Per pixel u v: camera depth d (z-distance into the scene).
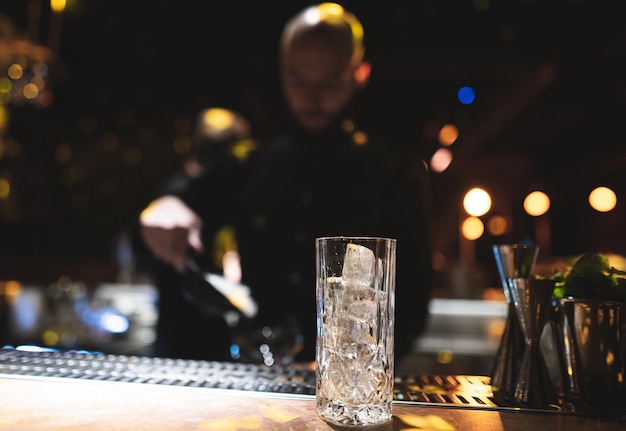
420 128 5.44
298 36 1.45
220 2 2.85
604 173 7.17
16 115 3.78
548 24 3.04
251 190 1.62
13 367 0.88
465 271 3.42
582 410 0.71
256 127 4.74
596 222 7.95
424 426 0.63
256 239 1.54
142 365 0.93
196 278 1.38
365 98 4.62
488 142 7.09
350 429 0.61
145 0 2.80
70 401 0.70
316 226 1.49
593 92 4.11
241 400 0.72
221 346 1.85
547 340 0.80
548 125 6.35
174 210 1.59
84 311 3.09
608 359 0.75
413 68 3.39
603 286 0.77
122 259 3.60
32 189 4.05
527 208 7.15
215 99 4.32
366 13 2.90
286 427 0.61
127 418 0.63
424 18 2.97
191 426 0.61
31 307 2.99
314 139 1.55
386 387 0.65
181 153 4.48
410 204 1.47
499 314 2.74
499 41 3.24
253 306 1.43
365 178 1.49
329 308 0.66
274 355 1.11
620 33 3.04
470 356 2.60
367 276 0.65
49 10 2.69
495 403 0.74
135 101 4.19
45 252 4.27
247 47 3.32
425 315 1.39
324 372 0.65
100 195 4.39
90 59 3.48
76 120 4.22
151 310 3.10
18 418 0.63
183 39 3.22
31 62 2.29
